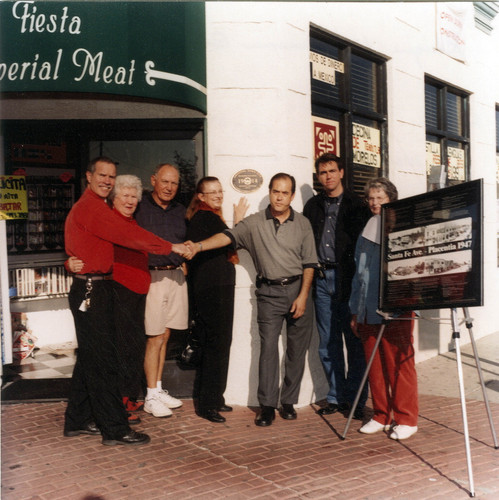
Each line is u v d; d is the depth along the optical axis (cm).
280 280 419
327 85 539
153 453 363
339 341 454
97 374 368
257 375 465
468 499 303
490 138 814
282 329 470
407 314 393
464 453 367
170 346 477
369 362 387
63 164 622
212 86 459
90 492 307
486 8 775
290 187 414
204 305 422
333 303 450
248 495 305
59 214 627
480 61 785
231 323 432
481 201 337
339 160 452
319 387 492
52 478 325
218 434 399
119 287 383
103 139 468
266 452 366
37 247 618
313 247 429
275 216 422
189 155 469
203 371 429
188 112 446
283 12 462
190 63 430
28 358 593
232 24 458
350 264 446
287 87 465
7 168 576
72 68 399
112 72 402
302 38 483
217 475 330
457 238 347
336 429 414
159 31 413
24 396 471
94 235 359
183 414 439
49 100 417
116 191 388
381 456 361
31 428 406
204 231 423
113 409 371
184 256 397
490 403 486
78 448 370
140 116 433
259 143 461
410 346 394
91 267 360
